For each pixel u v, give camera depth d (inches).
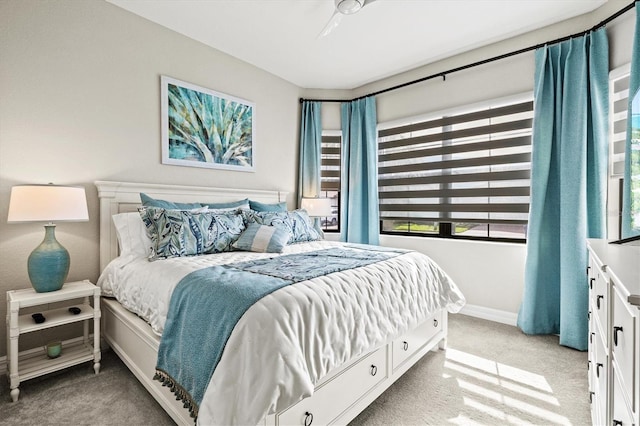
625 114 86.8
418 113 138.3
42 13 83.6
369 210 148.9
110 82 95.9
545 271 102.8
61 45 86.7
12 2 79.3
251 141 136.1
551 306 102.3
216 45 120.3
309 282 56.4
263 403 38.8
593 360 57.6
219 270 63.9
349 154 158.9
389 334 63.9
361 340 56.8
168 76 108.7
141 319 72.3
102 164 94.7
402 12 98.7
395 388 72.0
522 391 70.7
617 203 80.0
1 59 78.0
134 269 77.4
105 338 87.3
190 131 114.9
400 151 145.9
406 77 142.1
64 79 87.4
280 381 40.5
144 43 103.0
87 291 76.6
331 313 52.8
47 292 73.5
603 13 93.1
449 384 73.5
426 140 137.3
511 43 113.1
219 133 123.8
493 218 120.8
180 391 50.4
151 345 62.4
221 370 42.2
